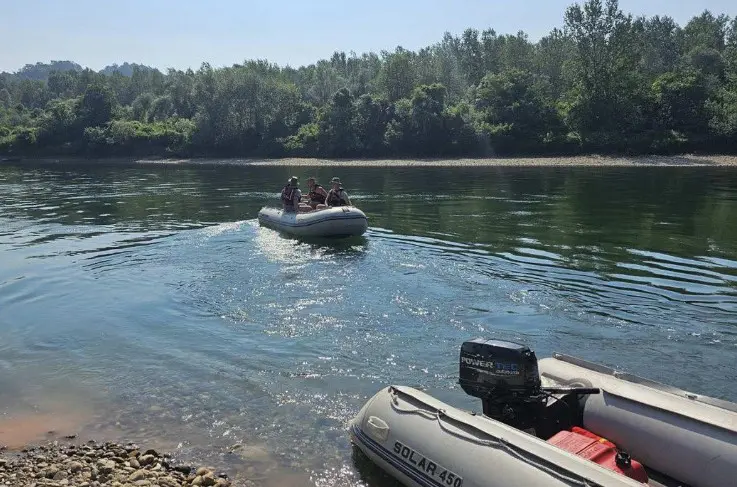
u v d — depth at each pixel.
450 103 68.69
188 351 7.41
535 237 14.47
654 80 63.62
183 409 5.94
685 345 7.27
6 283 10.71
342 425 5.54
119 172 47.00
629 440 4.36
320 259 12.16
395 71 73.62
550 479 3.54
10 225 17.58
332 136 61.03
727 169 41.03
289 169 49.44
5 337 8.05
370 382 6.44
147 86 134.25
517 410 4.73
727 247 13.02
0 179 39.03
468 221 17.30
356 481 4.68
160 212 20.61
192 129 68.75
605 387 4.71
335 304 9.10
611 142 53.22
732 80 59.16
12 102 152.50
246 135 67.44
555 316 8.38
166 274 11.15
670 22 94.56
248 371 6.79
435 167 48.12
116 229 16.61
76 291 10.17
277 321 8.41
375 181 34.12
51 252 13.39
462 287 9.88
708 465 3.89
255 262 11.98
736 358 6.85
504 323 8.15
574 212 19.11
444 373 6.62
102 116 75.56
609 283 10.06
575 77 59.16
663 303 8.92
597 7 56.47
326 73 93.69
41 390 6.44
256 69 80.69
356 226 14.36
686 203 21.28
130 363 7.09
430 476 4.17
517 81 58.84
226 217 19.12
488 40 90.75
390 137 58.44
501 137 55.91
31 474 4.80
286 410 5.86
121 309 9.13
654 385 4.64
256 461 4.98
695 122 53.47
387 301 9.20
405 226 16.47
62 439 5.43
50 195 27.30
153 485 4.56
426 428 4.43
